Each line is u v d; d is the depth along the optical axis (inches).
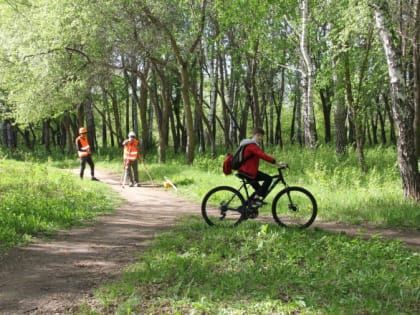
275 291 181.3
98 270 227.0
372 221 359.6
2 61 970.7
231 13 693.9
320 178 540.7
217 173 711.1
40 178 576.1
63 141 1822.1
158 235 304.8
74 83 908.6
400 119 411.8
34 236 301.1
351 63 668.7
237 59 1048.2
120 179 765.3
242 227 305.0
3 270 226.7
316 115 1733.5
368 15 519.5
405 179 415.5
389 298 175.9
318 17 644.7
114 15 760.3
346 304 167.6
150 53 834.8
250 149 314.0
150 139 1494.8
